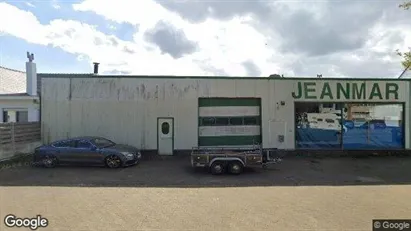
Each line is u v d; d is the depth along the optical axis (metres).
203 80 14.57
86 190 7.90
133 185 8.59
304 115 14.91
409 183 8.91
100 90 14.36
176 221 5.46
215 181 9.23
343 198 7.12
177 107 14.50
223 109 14.66
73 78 14.32
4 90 19.86
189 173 10.52
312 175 10.17
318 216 5.76
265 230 5.02
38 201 6.77
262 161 10.77
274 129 14.71
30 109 16.30
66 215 5.79
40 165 11.53
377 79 15.01
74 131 14.32
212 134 14.61
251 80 14.70
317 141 14.90
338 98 14.91
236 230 5.02
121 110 14.39
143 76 14.44
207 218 5.63
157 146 14.43
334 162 12.86
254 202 6.77
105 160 11.45
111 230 5.01
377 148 14.98
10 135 12.35
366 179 9.52
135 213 5.93
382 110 15.04
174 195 7.42
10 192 7.62
